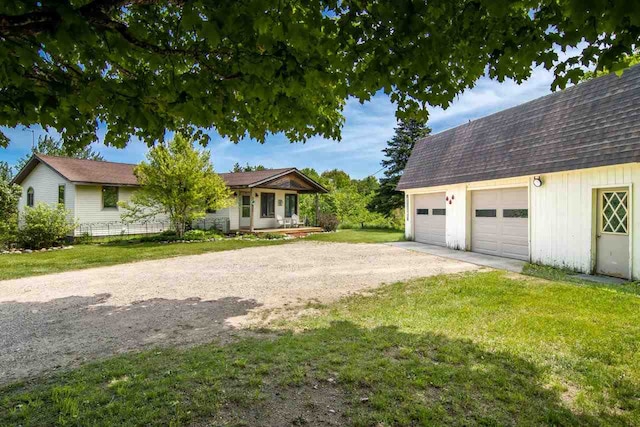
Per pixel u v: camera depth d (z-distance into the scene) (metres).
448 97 3.25
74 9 2.12
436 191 13.94
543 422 2.46
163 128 4.04
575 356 3.48
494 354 3.52
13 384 3.11
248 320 4.93
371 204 26.88
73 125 3.12
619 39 2.49
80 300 6.16
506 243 10.60
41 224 13.66
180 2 2.46
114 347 4.02
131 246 14.32
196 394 2.81
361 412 2.58
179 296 6.38
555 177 8.70
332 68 3.00
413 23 2.30
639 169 6.84
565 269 8.34
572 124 8.66
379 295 6.20
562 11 2.56
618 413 2.58
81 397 2.79
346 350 3.65
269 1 2.13
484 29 2.89
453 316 4.80
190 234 16.92
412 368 3.22
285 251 12.76
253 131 4.76
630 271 7.00
